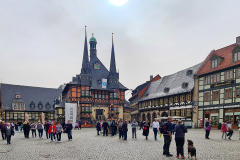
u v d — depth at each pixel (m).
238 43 32.91
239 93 28.91
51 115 70.69
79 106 55.03
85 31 58.75
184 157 10.46
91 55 67.81
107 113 58.47
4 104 65.12
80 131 33.84
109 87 59.28
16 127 40.91
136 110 63.22
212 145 14.42
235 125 29.14
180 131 10.51
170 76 51.66
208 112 34.41
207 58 38.16
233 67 30.23
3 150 13.80
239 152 11.87
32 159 10.73
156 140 18.03
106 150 13.14
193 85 37.97
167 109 45.31
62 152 12.66
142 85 62.62
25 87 72.12
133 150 12.94
